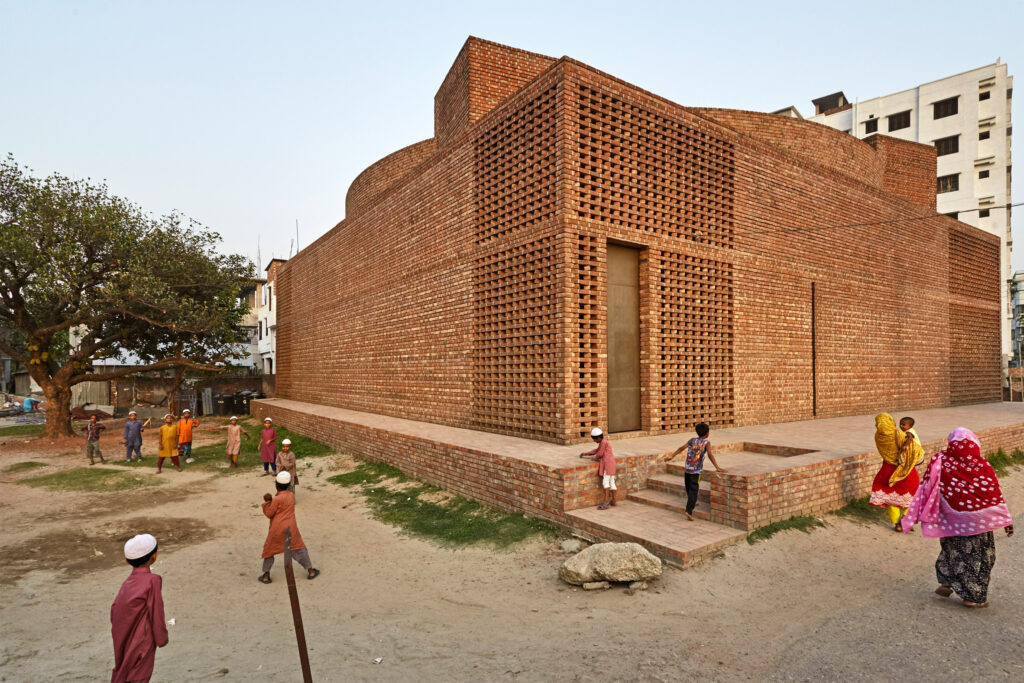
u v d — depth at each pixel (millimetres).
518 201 11258
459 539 7969
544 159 10484
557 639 4973
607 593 5957
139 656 3482
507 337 11297
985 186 37594
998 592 5805
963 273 20828
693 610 5461
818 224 14969
